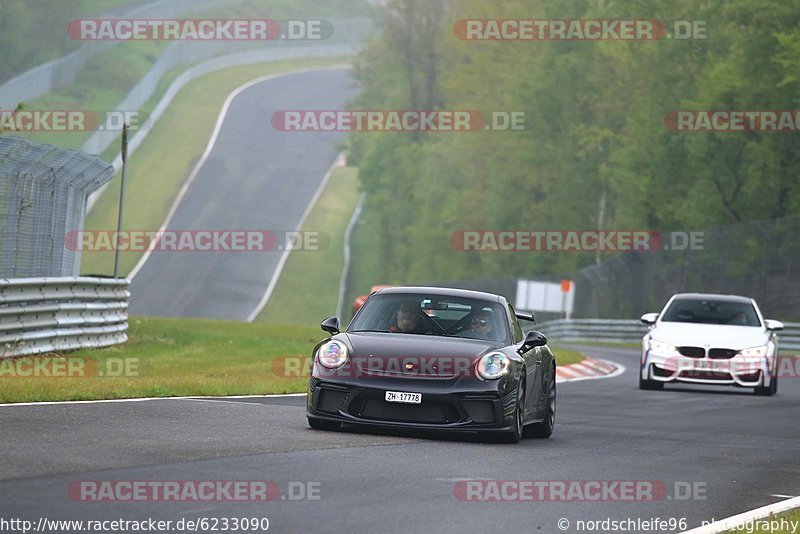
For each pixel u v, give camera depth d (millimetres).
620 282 177875
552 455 41031
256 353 98688
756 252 158125
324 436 41938
